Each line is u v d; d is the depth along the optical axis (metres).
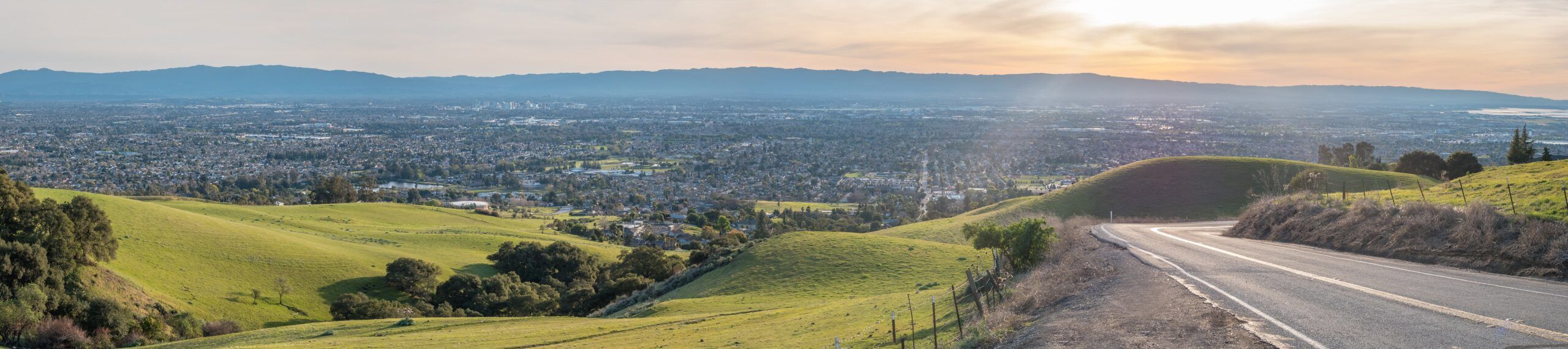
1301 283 21.06
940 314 27.23
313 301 71.69
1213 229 51.50
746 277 60.69
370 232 109.44
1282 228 38.38
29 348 46.09
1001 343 16.86
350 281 78.06
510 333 42.41
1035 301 21.19
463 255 96.62
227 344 45.88
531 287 81.81
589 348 34.06
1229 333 14.84
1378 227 30.56
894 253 62.19
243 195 186.25
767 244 70.44
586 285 81.31
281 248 82.06
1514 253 22.56
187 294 65.19
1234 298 18.66
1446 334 14.20
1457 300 17.44
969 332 19.58
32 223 54.50
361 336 45.56
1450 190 43.56
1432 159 116.88
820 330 31.11
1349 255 28.81
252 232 86.12
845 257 62.22
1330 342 13.92
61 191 84.31
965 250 63.25
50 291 51.31
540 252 92.56
